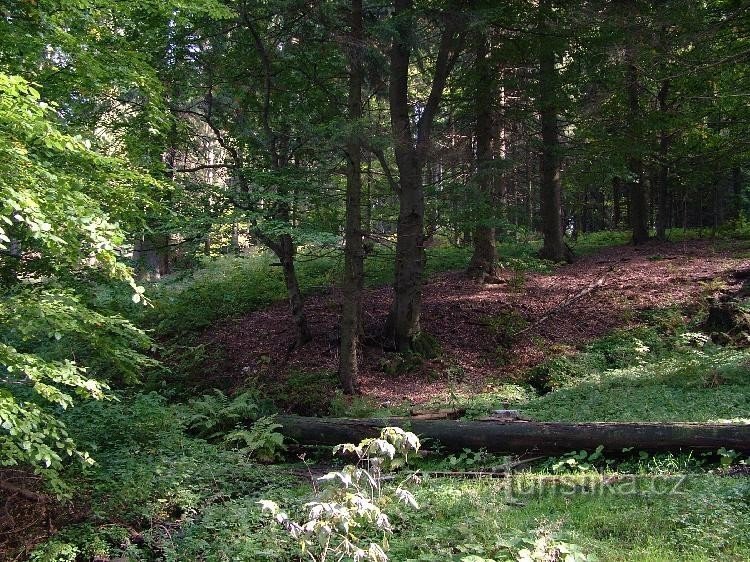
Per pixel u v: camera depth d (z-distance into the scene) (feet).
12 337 22.31
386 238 42.19
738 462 20.83
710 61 39.65
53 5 19.70
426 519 17.92
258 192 32.48
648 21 37.96
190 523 19.22
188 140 36.52
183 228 29.99
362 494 11.76
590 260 59.88
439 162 42.06
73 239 15.71
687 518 16.29
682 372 31.19
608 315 44.06
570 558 13.75
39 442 15.43
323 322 44.68
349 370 36.06
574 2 39.52
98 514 19.36
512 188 54.65
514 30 41.37
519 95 47.75
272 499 20.40
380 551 11.19
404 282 40.73
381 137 31.50
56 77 21.53
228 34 36.78
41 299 17.04
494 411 28.89
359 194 36.35
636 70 44.98
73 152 17.10
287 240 40.42
